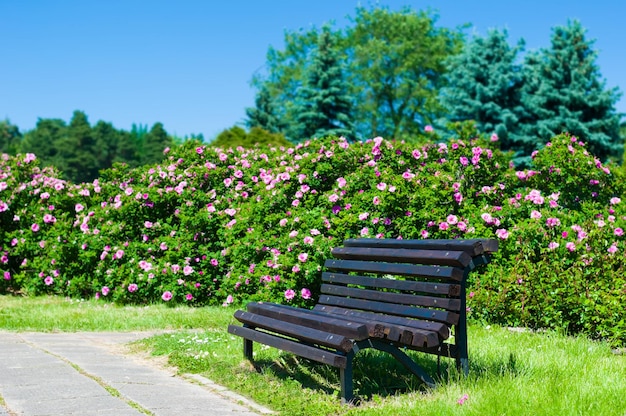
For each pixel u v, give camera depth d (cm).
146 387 446
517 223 866
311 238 888
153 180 1102
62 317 823
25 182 1191
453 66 3350
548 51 3128
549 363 512
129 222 1065
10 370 491
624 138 3253
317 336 427
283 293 896
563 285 716
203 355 557
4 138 11381
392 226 923
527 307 732
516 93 3158
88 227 1080
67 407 381
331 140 1036
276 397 429
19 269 1164
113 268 1023
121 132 8931
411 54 4425
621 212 926
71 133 8256
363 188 955
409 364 438
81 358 554
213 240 1036
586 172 962
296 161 1016
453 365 493
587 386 434
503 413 371
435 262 449
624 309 650
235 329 532
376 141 1002
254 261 953
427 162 1008
